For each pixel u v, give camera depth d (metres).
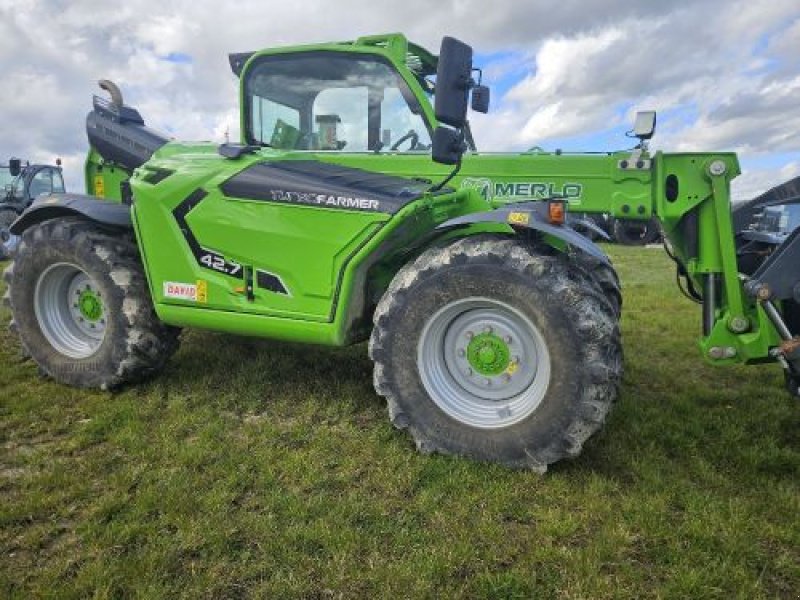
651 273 10.05
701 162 3.23
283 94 4.01
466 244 2.96
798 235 2.86
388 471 2.82
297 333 3.38
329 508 2.50
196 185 3.54
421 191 3.29
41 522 2.42
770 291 2.89
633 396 3.96
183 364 4.24
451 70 2.95
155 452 2.96
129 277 3.74
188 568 2.14
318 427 3.32
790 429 3.44
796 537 2.33
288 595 2.02
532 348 2.92
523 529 2.42
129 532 2.30
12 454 3.00
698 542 2.30
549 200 3.10
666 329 5.89
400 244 3.40
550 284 2.74
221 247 3.50
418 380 3.00
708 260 3.25
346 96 3.87
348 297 3.26
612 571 2.17
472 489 2.68
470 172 3.66
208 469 2.80
